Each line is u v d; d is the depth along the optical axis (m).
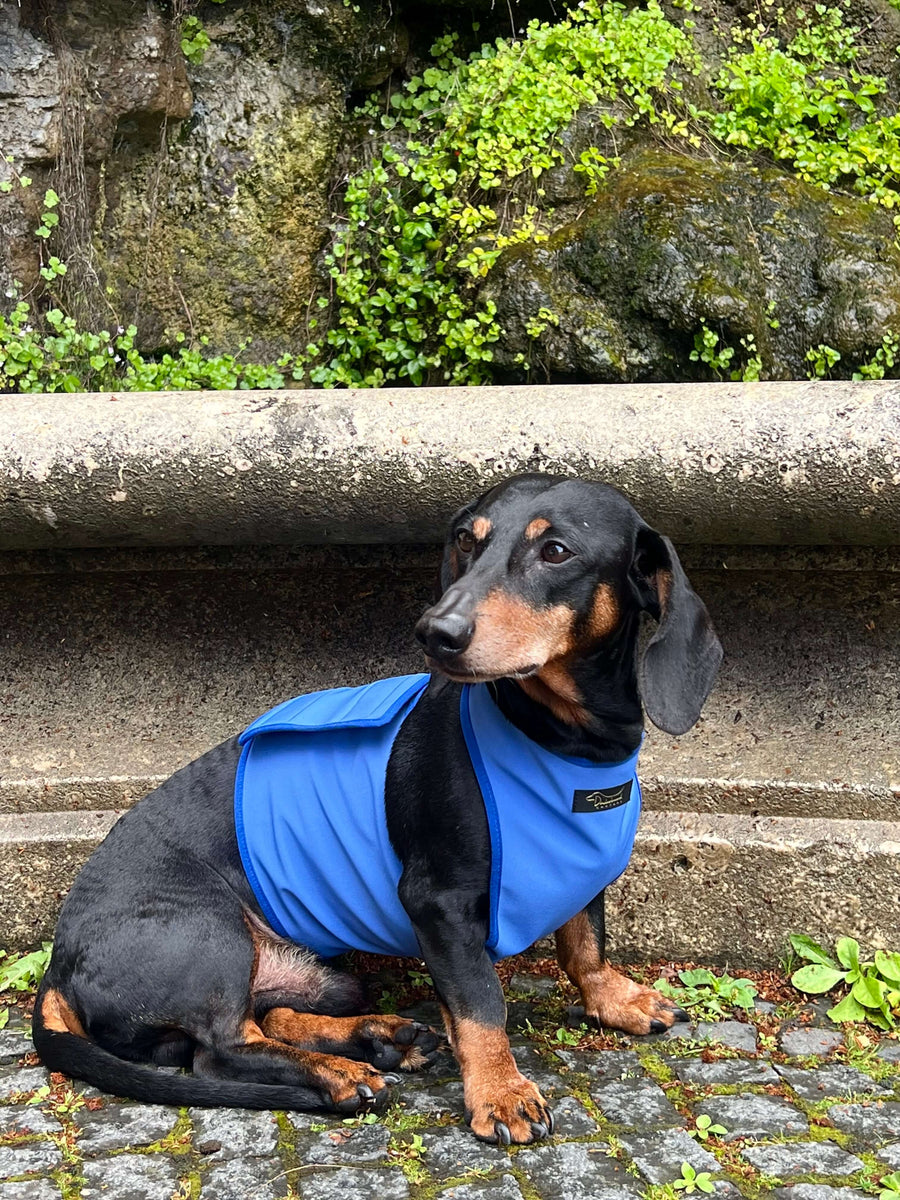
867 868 0.99
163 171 1.63
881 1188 0.73
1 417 0.93
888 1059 0.88
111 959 0.84
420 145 1.64
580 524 0.80
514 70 1.62
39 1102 0.84
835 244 1.58
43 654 1.07
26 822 1.05
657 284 1.50
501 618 0.76
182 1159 0.77
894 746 1.01
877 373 1.55
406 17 1.71
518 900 0.81
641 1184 0.74
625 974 1.01
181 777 0.93
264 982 0.90
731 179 1.60
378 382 1.64
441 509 0.93
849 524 0.91
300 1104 0.81
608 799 0.82
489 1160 0.76
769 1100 0.83
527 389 0.94
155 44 1.57
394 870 0.85
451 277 1.60
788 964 1.00
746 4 1.79
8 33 1.50
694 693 0.79
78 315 1.57
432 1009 0.97
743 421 0.89
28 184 1.50
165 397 0.95
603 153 1.63
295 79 1.64
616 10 1.69
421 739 0.85
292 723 0.89
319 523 0.95
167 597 1.07
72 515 0.95
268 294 1.65
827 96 1.72
